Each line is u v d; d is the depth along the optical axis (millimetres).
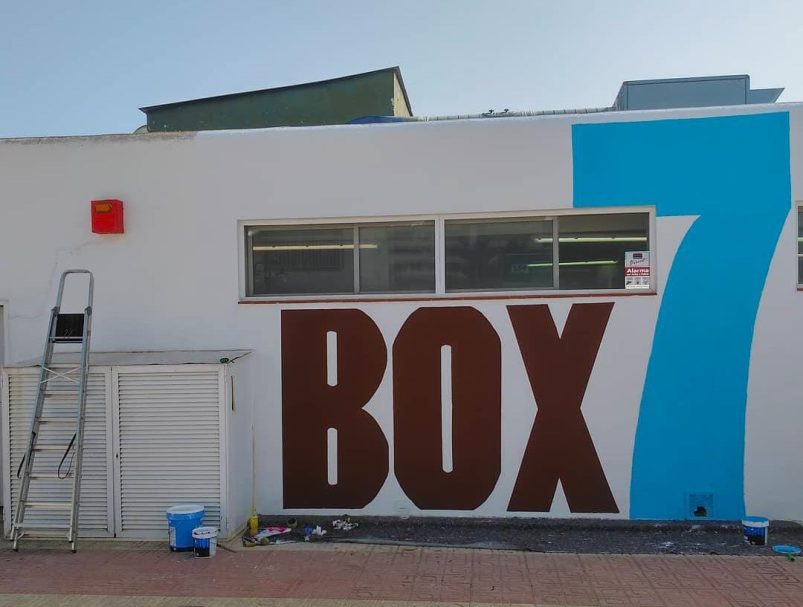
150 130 12383
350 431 6895
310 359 6938
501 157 6750
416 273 6969
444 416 6801
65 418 6430
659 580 5324
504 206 6750
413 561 5812
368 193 6895
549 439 6699
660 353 6586
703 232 6539
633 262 6703
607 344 6648
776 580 5293
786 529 6355
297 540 6367
